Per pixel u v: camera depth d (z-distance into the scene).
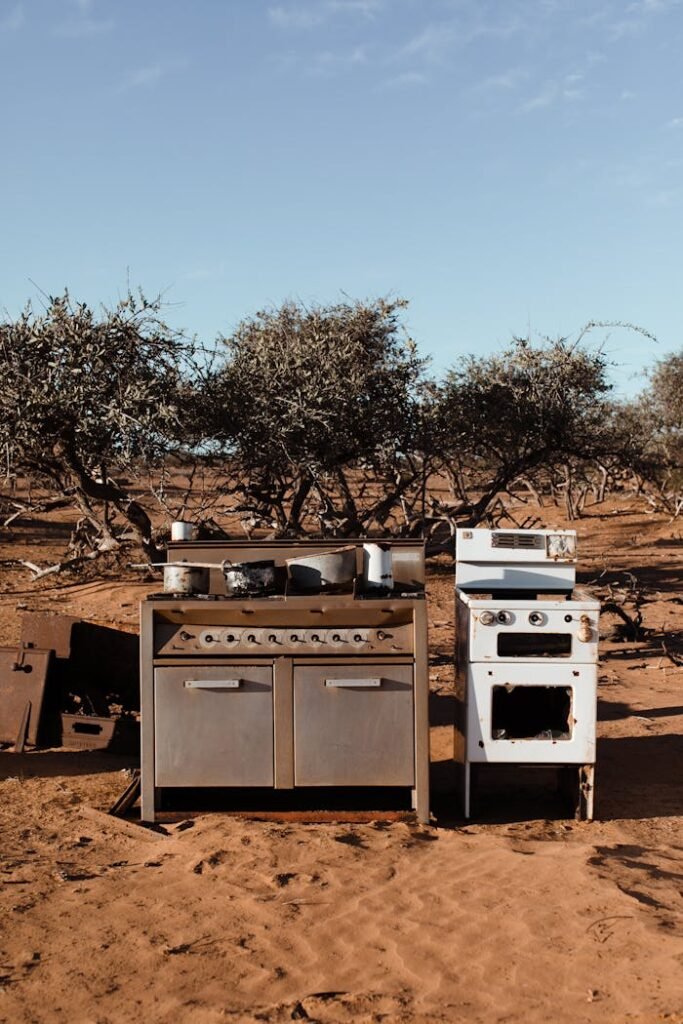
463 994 4.06
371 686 6.15
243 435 15.63
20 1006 4.05
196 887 5.22
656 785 7.25
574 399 19.78
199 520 17.11
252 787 6.26
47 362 13.62
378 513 19.36
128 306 13.88
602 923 4.65
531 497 39.62
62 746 8.13
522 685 6.31
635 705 9.95
